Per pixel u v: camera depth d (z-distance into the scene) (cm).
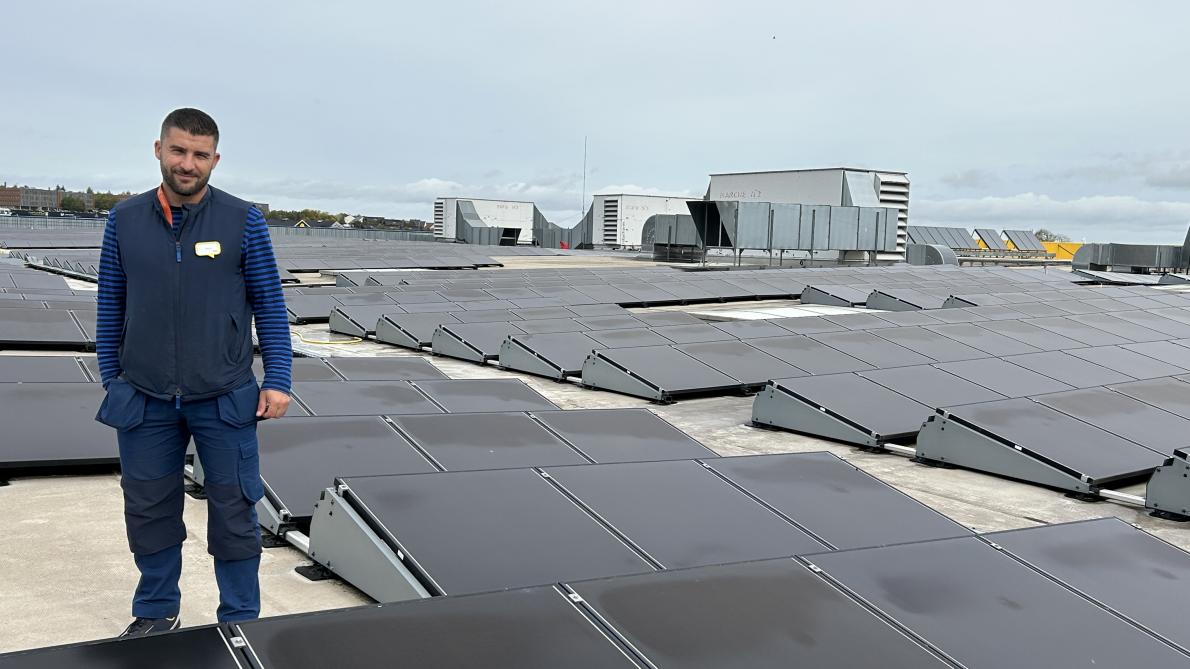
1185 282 4925
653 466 734
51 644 510
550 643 379
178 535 468
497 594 418
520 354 1709
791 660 388
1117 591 520
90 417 918
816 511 688
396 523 581
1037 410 1175
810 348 1723
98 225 9606
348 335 2234
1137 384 1360
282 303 463
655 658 376
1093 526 618
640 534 599
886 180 6856
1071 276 4794
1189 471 923
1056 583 513
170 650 342
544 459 834
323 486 743
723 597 440
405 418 898
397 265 4675
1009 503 981
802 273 4038
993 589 493
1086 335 2041
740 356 1638
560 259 5947
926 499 990
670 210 10069
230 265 438
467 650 366
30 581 604
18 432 859
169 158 416
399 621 384
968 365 1522
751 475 751
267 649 352
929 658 405
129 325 435
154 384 435
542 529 589
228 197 446
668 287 3278
